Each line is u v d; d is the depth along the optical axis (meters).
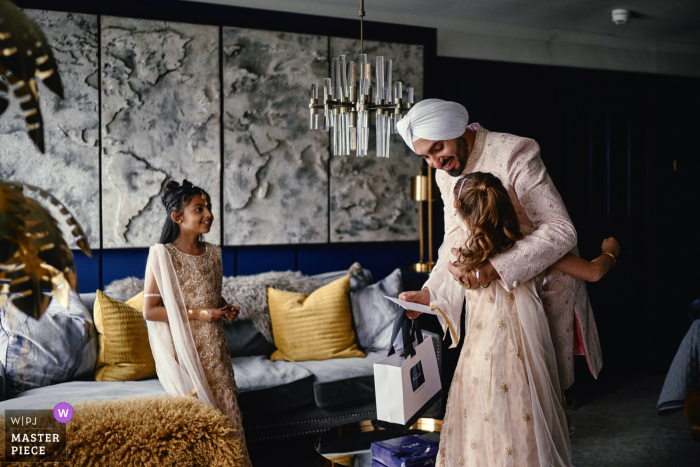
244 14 3.69
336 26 3.92
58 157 3.30
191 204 2.32
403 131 1.83
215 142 3.60
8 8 0.72
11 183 0.80
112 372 2.74
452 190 1.93
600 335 4.80
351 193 3.95
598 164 4.79
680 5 4.04
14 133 3.21
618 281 4.88
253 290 3.39
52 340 2.60
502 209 1.60
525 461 1.56
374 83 3.96
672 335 4.95
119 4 3.41
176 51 3.51
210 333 2.30
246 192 3.68
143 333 2.85
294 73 3.78
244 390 2.79
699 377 3.19
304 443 3.26
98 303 2.84
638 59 4.88
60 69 3.29
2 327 2.58
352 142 2.49
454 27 4.29
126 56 3.41
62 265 0.78
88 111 3.34
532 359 1.60
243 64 3.66
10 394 2.49
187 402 1.46
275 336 3.33
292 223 3.80
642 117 4.94
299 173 3.80
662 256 4.90
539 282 1.68
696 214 5.05
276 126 3.74
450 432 1.71
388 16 4.09
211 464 1.38
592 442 3.22
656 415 3.68
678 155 4.99
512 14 4.20
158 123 3.48
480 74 4.38
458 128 1.75
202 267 2.35
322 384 2.95
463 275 1.60
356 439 2.19
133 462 1.32
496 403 1.59
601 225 4.81
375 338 3.46
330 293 3.41
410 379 1.86
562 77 4.61
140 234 3.46
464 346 1.72
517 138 1.78
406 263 4.20
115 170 3.40
